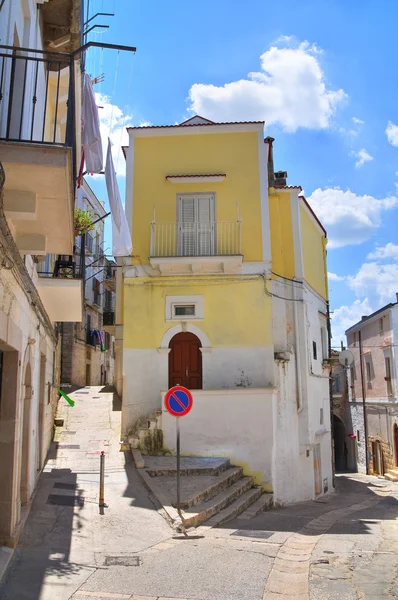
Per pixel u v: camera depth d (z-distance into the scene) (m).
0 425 7.11
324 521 11.34
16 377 7.23
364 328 32.31
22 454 9.05
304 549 8.28
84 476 11.88
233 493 12.17
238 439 14.49
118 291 19.00
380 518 11.97
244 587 6.39
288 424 16.14
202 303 16.33
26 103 7.83
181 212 16.81
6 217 6.19
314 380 18.84
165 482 11.91
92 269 35.19
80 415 19.11
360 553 8.01
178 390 10.22
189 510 10.02
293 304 18.12
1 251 5.69
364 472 31.66
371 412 30.53
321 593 6.09
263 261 16.48
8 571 6.34
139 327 16.25
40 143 5.61
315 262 21.03
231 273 16.42
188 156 17.14
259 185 16.92
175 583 6.48
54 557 7.09
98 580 6.45
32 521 8.40
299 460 16.75
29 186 5.95
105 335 40.59
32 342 8.70
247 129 17.22
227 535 9.09
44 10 9.61
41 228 7.16
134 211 16.83
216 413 14.63
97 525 8.73
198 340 16.48
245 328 16.17
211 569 7.07
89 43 6.13
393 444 26.67
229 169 17.03
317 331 20.25
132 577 6.64
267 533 9.47
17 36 7.40
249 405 14.66
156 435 14.67
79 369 31.86
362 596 5.98
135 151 17.20
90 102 8.76
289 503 15.37
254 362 15.98
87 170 8.82
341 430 37.62
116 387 25.44
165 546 8.09
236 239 16.59
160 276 16.47
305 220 19.98
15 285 6.89
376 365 29.67
